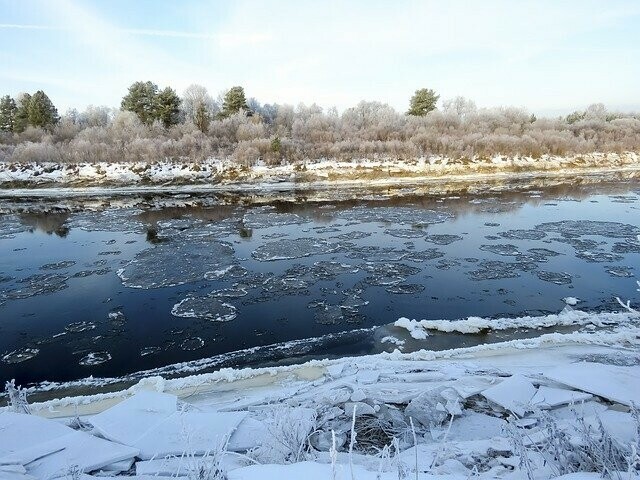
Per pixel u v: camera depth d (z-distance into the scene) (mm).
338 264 16719
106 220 25688
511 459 3934
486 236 20234
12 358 10578
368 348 10281
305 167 39781
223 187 36406
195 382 8516
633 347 8867
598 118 57594
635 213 24312
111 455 4191
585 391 6023
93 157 40719
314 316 12328
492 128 51938
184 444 4523
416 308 12672
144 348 10859
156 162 40188
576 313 11305
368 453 4891
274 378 8555
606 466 2828
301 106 60625
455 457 4223
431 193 32656
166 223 24594
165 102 51719
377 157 42250
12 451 4230
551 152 45219
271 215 26000
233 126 48406
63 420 5664
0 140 47125
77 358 10500
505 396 6066
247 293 14172
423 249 18453
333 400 6227
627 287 13773
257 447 4527
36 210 29094
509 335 10391
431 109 58781
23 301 14094
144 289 14812
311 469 3305
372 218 24719
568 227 21328
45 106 51969
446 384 6871
